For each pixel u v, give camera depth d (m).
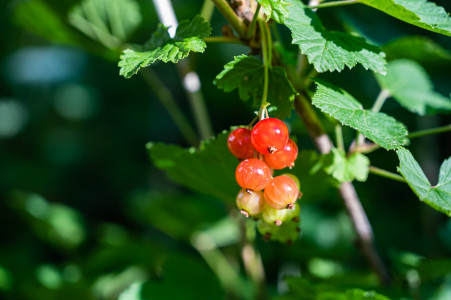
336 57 0.29
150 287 0.36
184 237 0.50
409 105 0.37
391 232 0.62
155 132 0.98
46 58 1.10
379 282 0.35
